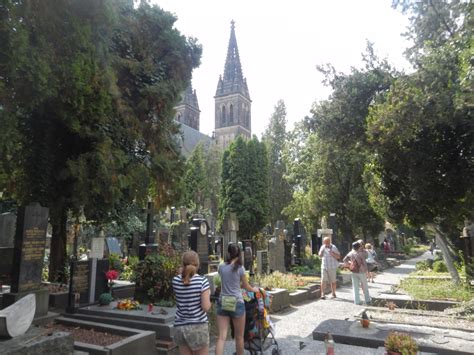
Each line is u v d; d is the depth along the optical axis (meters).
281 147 46.81
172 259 10.00
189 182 45.59
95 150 11.76
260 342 5.84
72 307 8.69
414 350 5.41
